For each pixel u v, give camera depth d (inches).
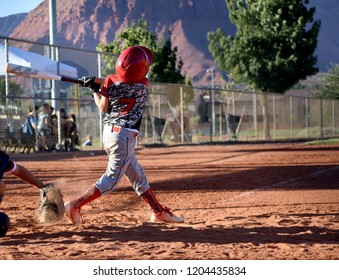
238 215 478.0
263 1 2564.0
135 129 402.6
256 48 2583.7
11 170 386.9
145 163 1070.4
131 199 588.7
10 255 318.7
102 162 1104.2
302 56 2588.6
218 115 2130.9
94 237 371.2
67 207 407.8
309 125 2588.6
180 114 1887.3
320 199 579.5
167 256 316.8
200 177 812.6
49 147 1408.7
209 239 367.2
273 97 2287.2
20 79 1406.3
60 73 1315.2
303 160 1120.8
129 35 2251.5
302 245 350.6
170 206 538.3
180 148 1646.2
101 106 400.8
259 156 1252.5
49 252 327.3
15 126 1346.0
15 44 2068.2
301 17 2549.2
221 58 2674.7
